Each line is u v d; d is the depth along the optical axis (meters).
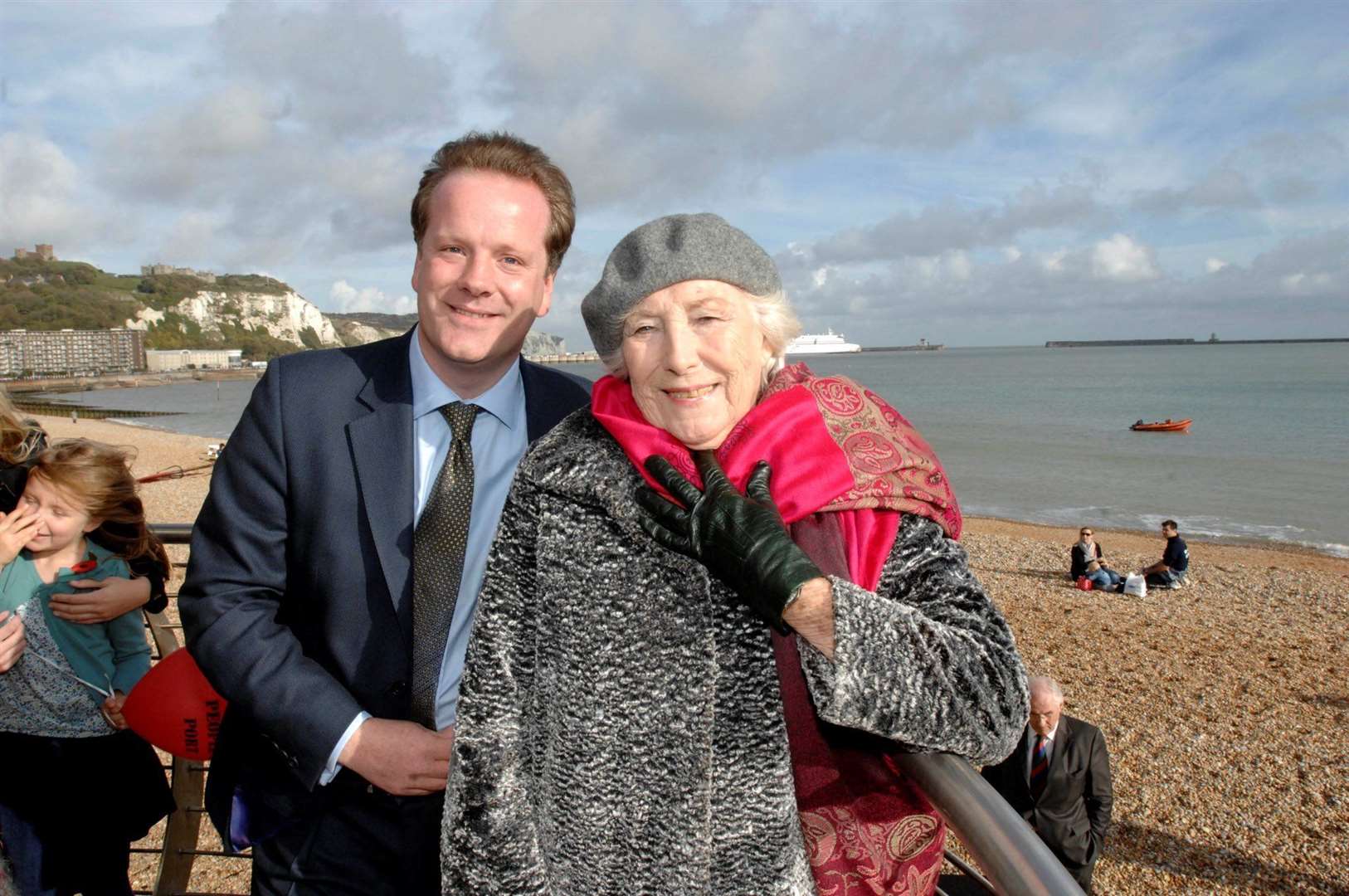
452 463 1.80
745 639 1.20
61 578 2.33
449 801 1.30
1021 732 1.09
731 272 1.24
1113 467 36.34
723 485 1.15
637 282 1.24
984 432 49.47
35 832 2.30
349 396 1.82
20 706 2.30
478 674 1.33
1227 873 6.57
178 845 2.73
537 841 1.29
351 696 1.68
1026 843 0.94
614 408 1.36
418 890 1.80
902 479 1.20
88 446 2.36
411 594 1.76
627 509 1.23
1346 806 7.45
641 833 1.20
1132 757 8.52
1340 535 23.03
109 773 2.41
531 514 1.36
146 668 2.52
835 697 1.00
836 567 1.15
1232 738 8.91
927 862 1.23
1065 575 17.48
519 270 1.77
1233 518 25.66
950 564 1.18
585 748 1.23
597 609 1.24
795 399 1.28
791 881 1.17
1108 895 6.34
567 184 1.93
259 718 1.62
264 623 1.70
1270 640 12.53
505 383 1.87
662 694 1.20
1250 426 52.59
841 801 1.22
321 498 1.75
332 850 1.79
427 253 1.80
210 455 32.94
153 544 2.53
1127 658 11.71
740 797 1.18
